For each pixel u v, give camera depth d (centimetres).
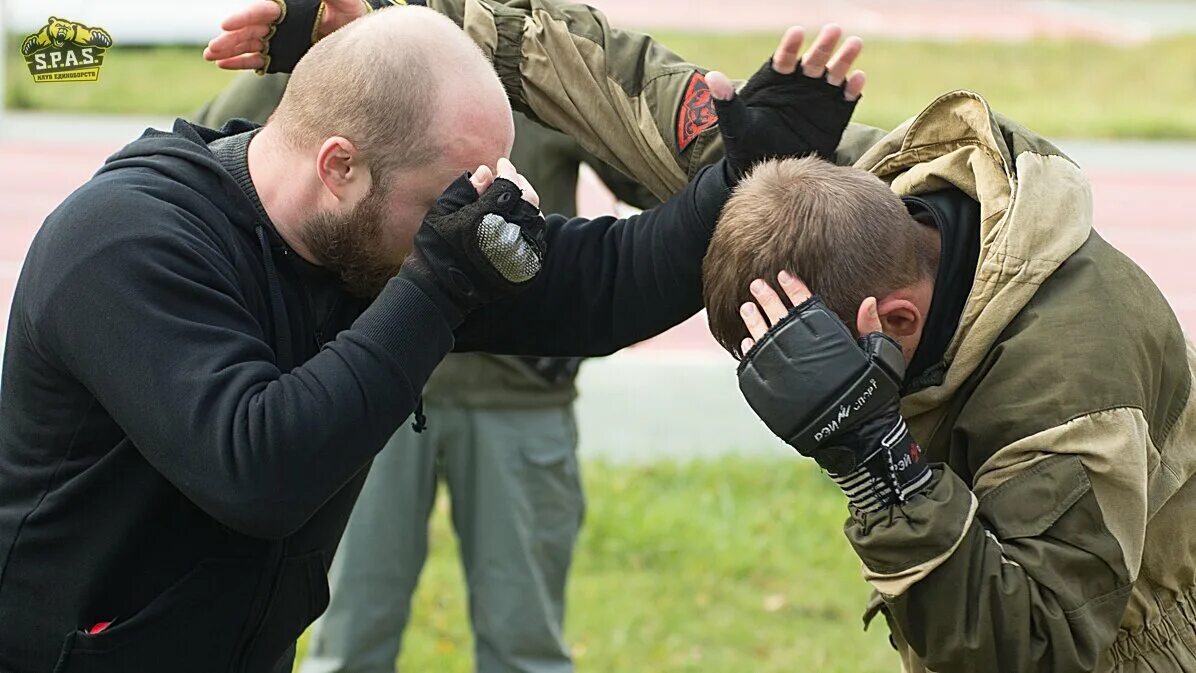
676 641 955
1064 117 3325
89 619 412
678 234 461
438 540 1122
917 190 445
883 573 397
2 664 423
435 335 390
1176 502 436
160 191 397
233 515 370
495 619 762
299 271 423
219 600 416
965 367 414
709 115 487
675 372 1730
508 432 754
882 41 4169
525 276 393
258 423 369
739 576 1074
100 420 399
